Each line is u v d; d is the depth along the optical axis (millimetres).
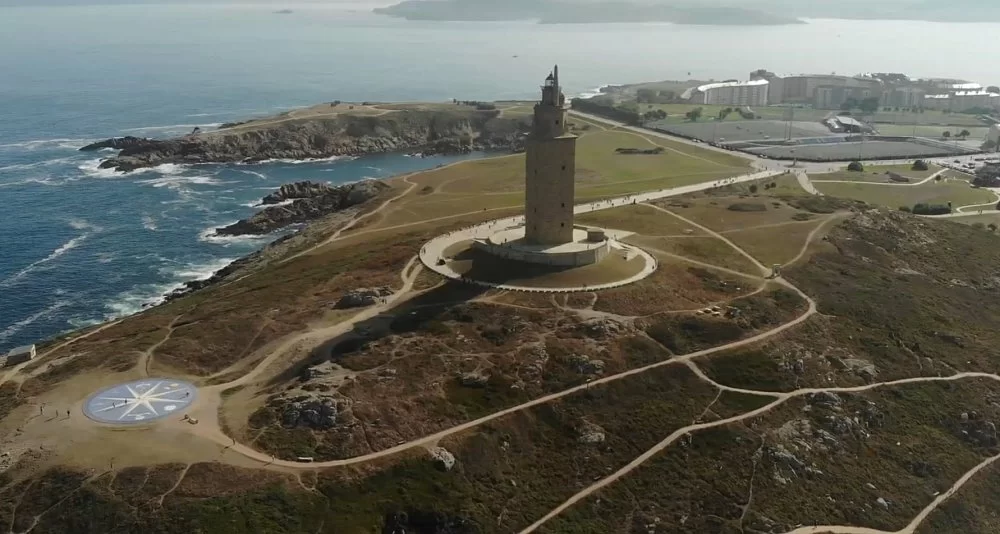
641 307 119125
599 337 109188
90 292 166250
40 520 70562
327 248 163875
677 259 143250
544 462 88938
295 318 114000
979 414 108125
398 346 103500
